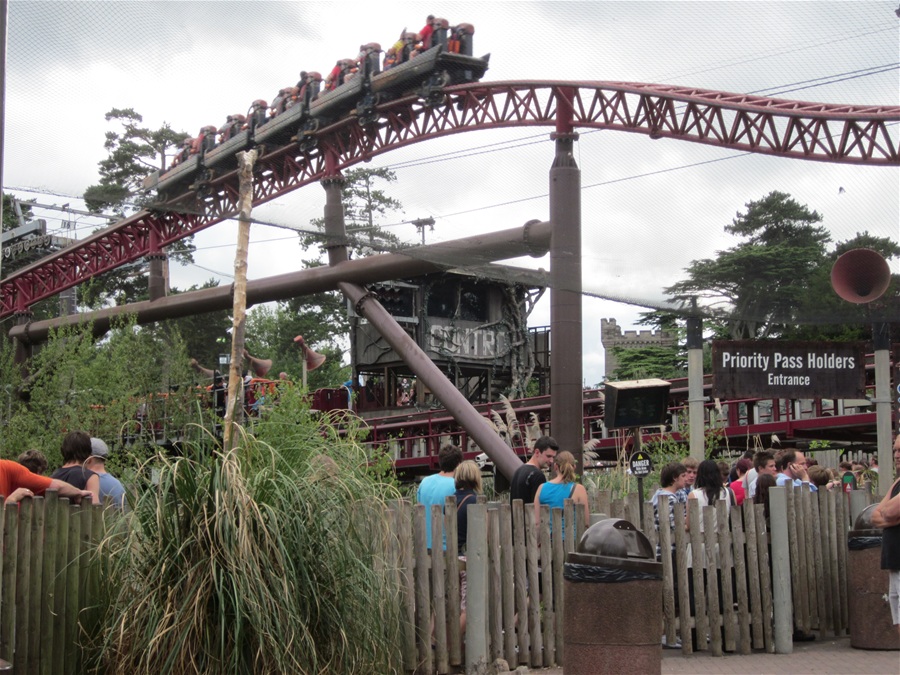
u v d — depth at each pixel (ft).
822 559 32.12
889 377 46.88
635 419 35.01
